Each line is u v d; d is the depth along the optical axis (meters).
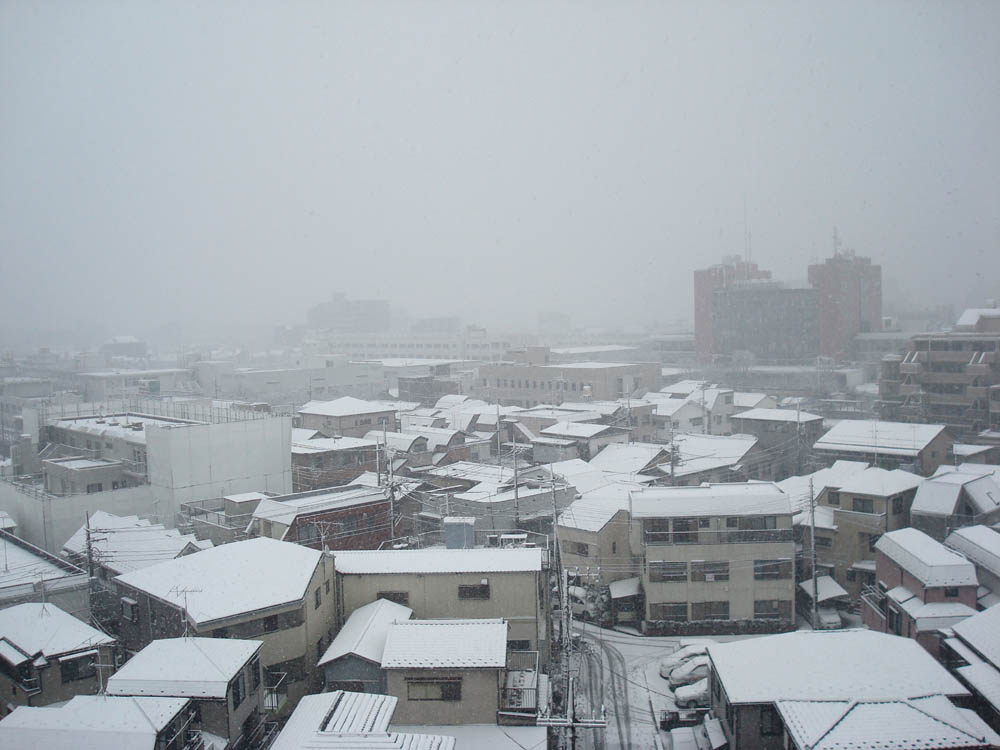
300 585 24.17
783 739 21.75
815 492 42.75
